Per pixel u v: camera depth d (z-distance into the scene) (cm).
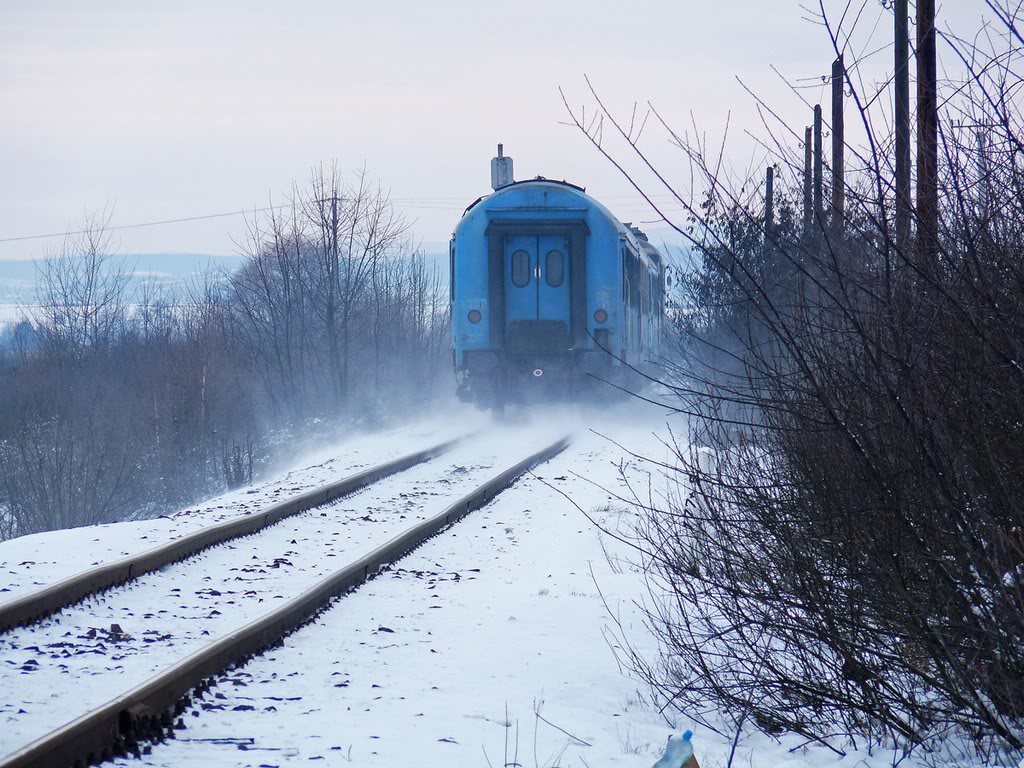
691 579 2877
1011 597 2053
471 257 9281
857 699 2372
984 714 2117
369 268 17225
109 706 2045
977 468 2139
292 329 17512
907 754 2145
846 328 2314
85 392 17988
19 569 3919
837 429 2220
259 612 3319
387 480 6844
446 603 3516
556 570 4103
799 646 2431
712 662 2716
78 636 2948
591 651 2977
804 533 2477
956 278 2147
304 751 2047
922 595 2231
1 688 2430
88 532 4778
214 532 4372
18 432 15050
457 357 9344
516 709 2428
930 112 2286
